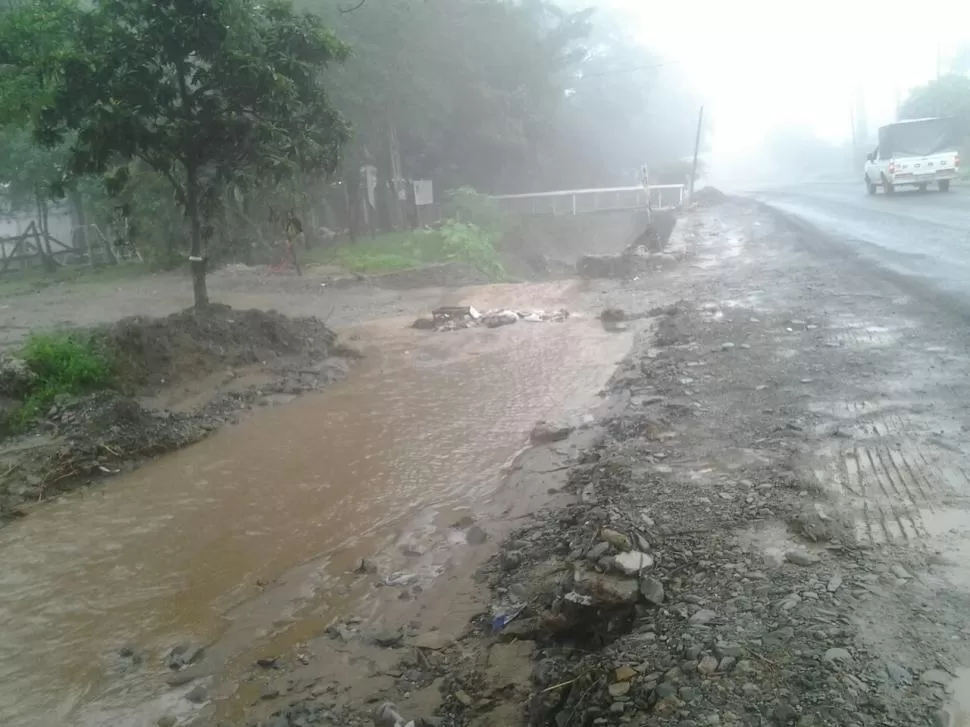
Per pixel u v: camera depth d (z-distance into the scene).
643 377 9.05
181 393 10.26
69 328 15.48
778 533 4.61
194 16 10.85
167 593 5.59
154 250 24.52
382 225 31.47
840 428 6.24
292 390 10.70
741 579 4.12
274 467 7.92
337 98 25.64
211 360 11.11
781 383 7.77
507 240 32.91
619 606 4.06
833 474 5.34
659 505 5.17
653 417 7.21
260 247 23.73
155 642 4.99
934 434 5.87
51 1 11.26
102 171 11.88
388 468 7.66
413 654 4.46
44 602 5.54
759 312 11.67
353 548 6.04
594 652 3.92
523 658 4.14
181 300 19.42
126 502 7.25
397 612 5.01
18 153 26.61
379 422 9.17
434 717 3.80
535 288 19.22
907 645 3.35
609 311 14.09
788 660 3.34
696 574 4.25
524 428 8.52
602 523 4.86
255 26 11.66
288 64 11.76
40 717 4.31
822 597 3.81
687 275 17.56
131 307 18.61
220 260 23.77
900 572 3.98
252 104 11.83
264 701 4.24
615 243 36.00
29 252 36.03
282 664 4.60
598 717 3.23
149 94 11.09
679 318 12.03
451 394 10.20
